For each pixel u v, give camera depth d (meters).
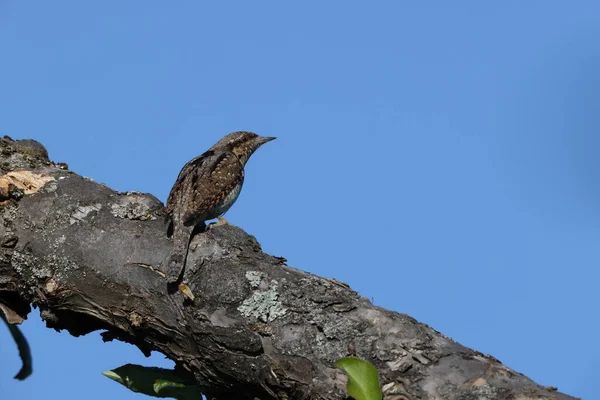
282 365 7.02
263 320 7.25
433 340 6.88
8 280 8.15
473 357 6.72
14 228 8.15
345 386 6.80
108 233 8.00
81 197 8.30
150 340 7.74
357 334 6.99
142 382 7.30
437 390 6.55
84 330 8.28
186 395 7.20
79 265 7.90
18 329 8.30
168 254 7.80
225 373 7.23
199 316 7.40
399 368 6.71
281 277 7.48
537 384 6.44
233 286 7.43
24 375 8.09
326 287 7.39
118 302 7.77
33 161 8.99
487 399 6.38
